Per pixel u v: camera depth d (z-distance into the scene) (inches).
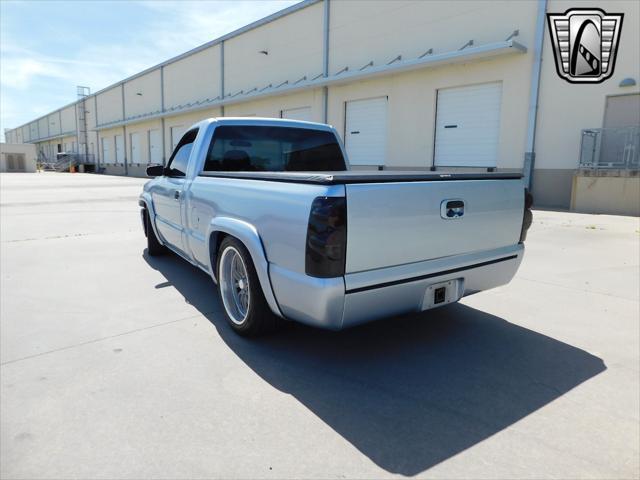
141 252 261.6
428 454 82.0
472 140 569.6
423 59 572.1
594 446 84.4
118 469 77.5
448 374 113.7
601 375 113.3
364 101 700.0
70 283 193.5
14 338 133.4
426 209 110.6
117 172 1711.4
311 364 118.5
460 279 123.3
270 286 114.4
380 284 104.0
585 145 478.9
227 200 134.1
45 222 382.6
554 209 486.6
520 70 514.0
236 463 79.2
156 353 123.8
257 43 903.1
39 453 81.5
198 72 1117.1
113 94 1686.8
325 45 743.7
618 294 181.5
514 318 154.7
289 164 188.4
